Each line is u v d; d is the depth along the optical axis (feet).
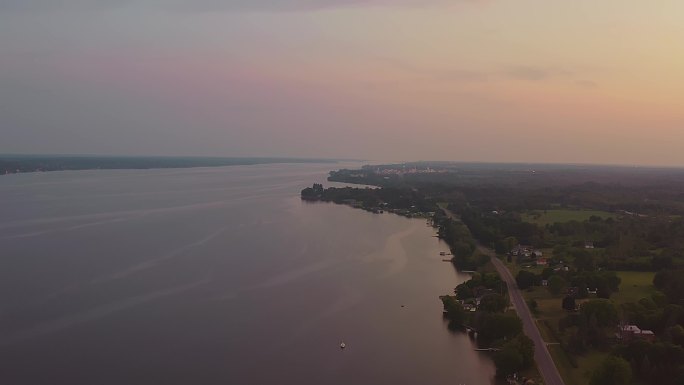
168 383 391.86
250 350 449.89
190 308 544.21
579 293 569.64
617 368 358.64
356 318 526.98
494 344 462.19
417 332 494.18
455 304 516.73
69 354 436.35
